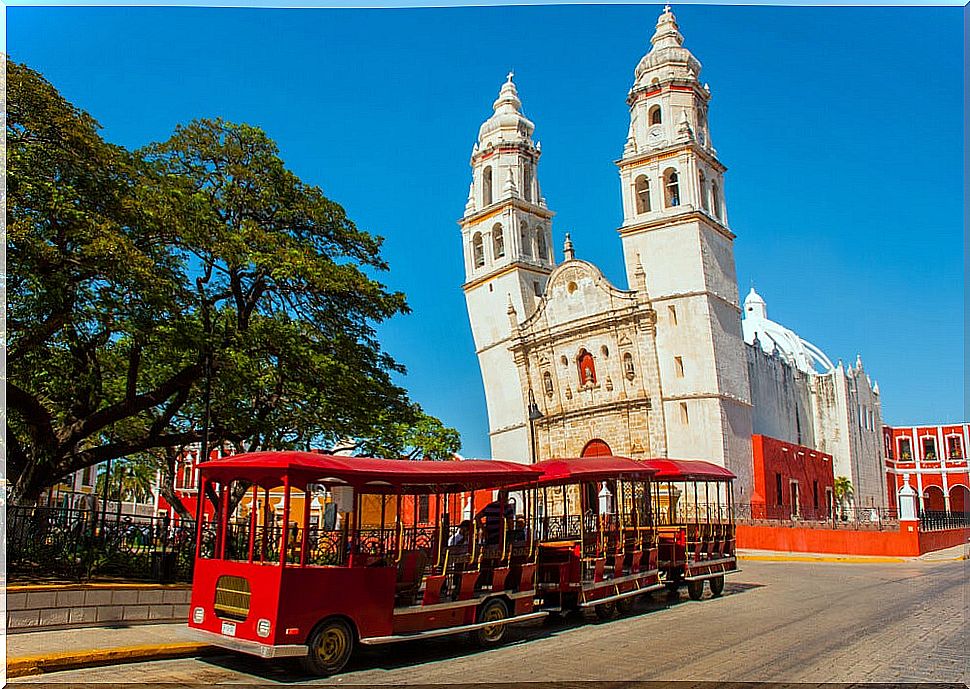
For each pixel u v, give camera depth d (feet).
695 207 149.48
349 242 78.38
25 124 52.80
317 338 72.95
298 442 79.66
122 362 77.71
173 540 57.41
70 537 51.49
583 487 57.06
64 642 40.11
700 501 139.85
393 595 40.19
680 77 158.92
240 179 71.82
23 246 49.47
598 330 158.81
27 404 59.57
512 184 181.68
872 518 215.72
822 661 38.75
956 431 258.16
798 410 200.85
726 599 67.31
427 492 47.88
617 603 58.34
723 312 152.25
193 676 36.24
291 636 35.83
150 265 55.21
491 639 45.19
